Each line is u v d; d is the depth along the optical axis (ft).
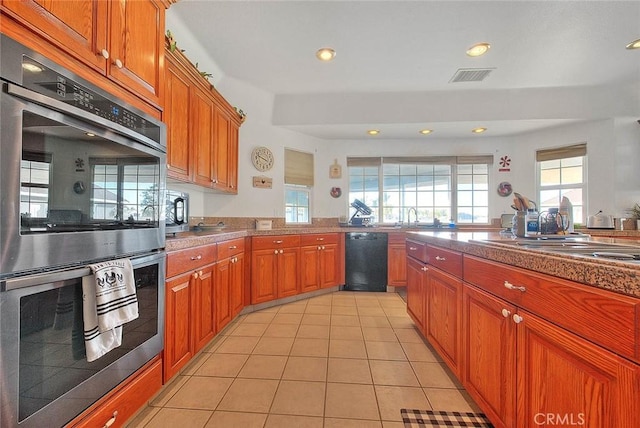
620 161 11.35
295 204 13.83
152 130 4.59
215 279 6.98
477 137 14.28
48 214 2.96
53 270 2.98
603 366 2.37
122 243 3.89
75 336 3.21
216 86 9.92
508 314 3.62
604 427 2.35
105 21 3.75
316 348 6.95
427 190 14.79
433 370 5.97
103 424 3.56
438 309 6.00
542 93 10.94
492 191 14.26
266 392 5.18
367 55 8.59
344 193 14.52
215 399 4.96
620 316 2.23
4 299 2.53
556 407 2.87
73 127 3.18
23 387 2.69
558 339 2.85
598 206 11.68
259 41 7.90
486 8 6.63
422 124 12.18
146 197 4.44
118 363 3.82
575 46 8.05
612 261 2.45
